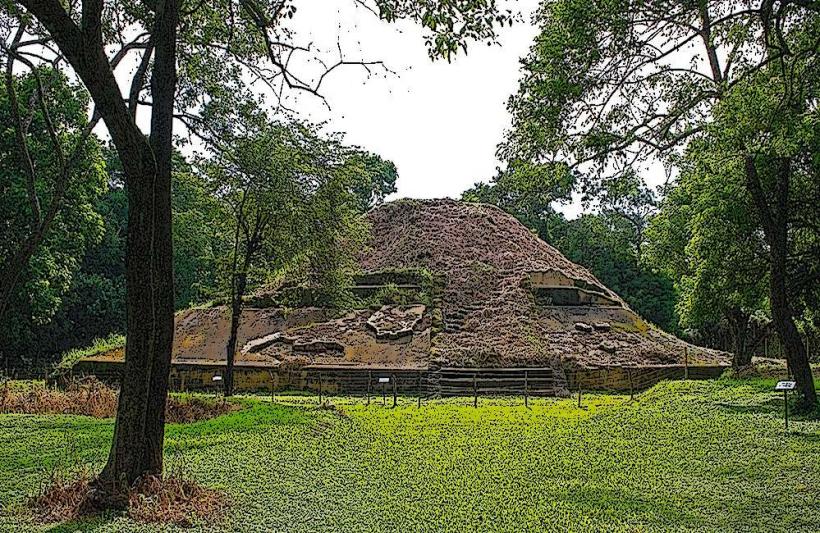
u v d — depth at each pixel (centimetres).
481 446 1458
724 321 4138
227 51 1368
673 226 2809
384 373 3041
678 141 1240
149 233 891
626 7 1053
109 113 845
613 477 1106
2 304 1420
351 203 2603
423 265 4181
